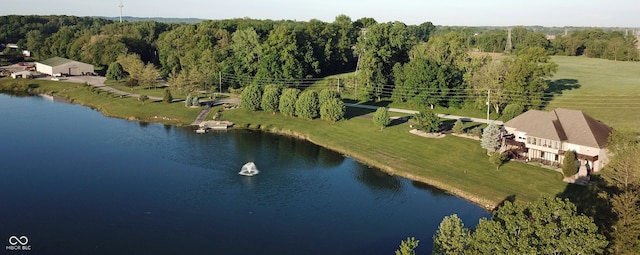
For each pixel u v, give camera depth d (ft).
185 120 417.69
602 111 404.98
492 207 236.02
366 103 467.11
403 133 348.18
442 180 268.41
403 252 142.10
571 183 249.14
